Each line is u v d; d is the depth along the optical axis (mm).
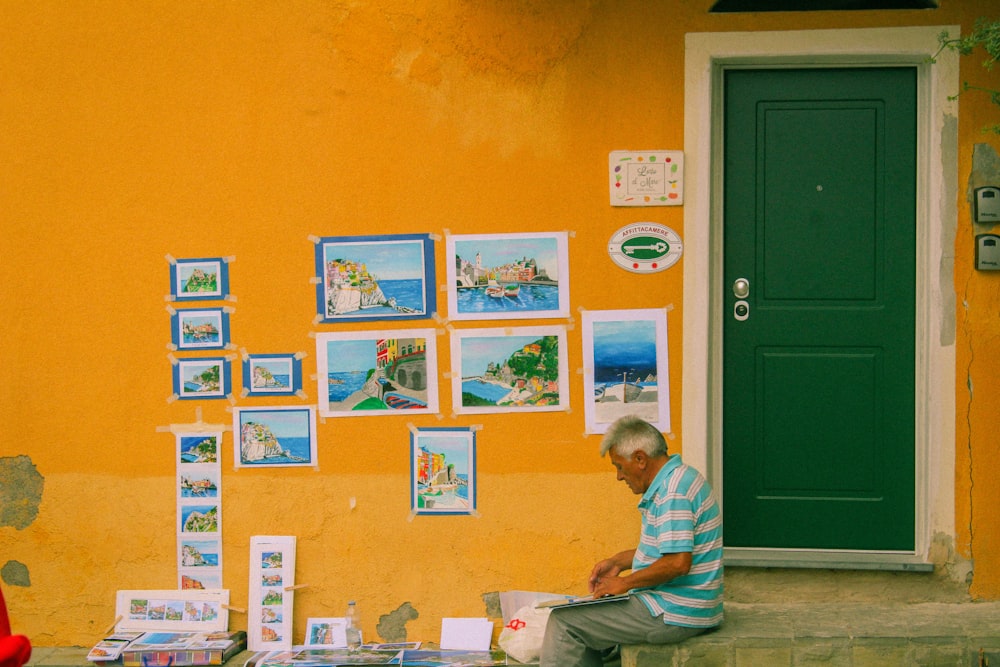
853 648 4113
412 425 4820
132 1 4867
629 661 4121
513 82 4746
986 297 4590
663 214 4688
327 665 4484
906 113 4707
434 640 4801
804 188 4754
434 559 4805
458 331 4793
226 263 4879
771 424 4785
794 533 4785
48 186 4930
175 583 4910
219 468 4891
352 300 4840
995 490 4594
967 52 4340
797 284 4766
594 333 4730
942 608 4535
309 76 4824
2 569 4941
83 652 4871
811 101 4746
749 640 4109
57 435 4945
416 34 4773
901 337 4719
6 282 4953
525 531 4766
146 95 4883
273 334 4871
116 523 4930
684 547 3963
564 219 4738
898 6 4609
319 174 4836
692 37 4664
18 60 4922
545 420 4762
